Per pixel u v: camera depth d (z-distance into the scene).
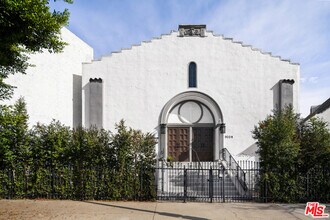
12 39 7.15
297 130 12.63
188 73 18.44
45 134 12.30
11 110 13.19
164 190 13.95
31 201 11.24
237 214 9.62
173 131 18.62
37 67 16.66
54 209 9.89
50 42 7.80
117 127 13.56
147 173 11.98
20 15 6.58
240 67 18.36
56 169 12.05
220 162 16.03
